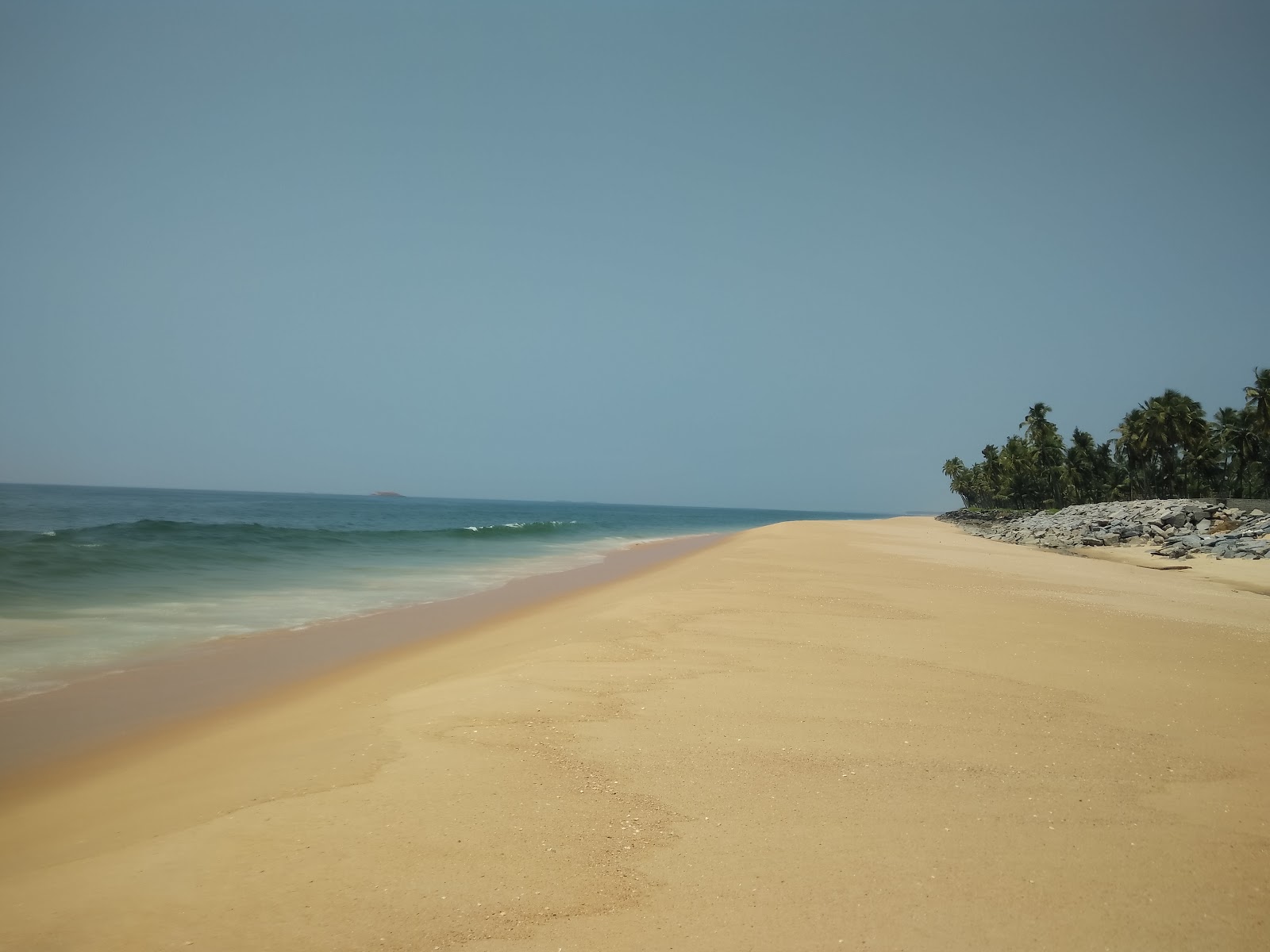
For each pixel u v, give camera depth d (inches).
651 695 398.9
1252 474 3376.0
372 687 448.8
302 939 180.7
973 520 4338.1
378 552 1451.8
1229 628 688.4
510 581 1048.8
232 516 3681.1
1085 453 4313.5
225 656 533.0
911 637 565.0
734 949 180.2
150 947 177.0
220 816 252.5
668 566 1237.1
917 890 209.2
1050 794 282.2
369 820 245.0
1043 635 590.6
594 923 190.5
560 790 273.4
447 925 187.8
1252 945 187.8
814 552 1402.6
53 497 5920.3
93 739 360.2
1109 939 188.4
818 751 321.4
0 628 593.0
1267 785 298.8
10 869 228.1
